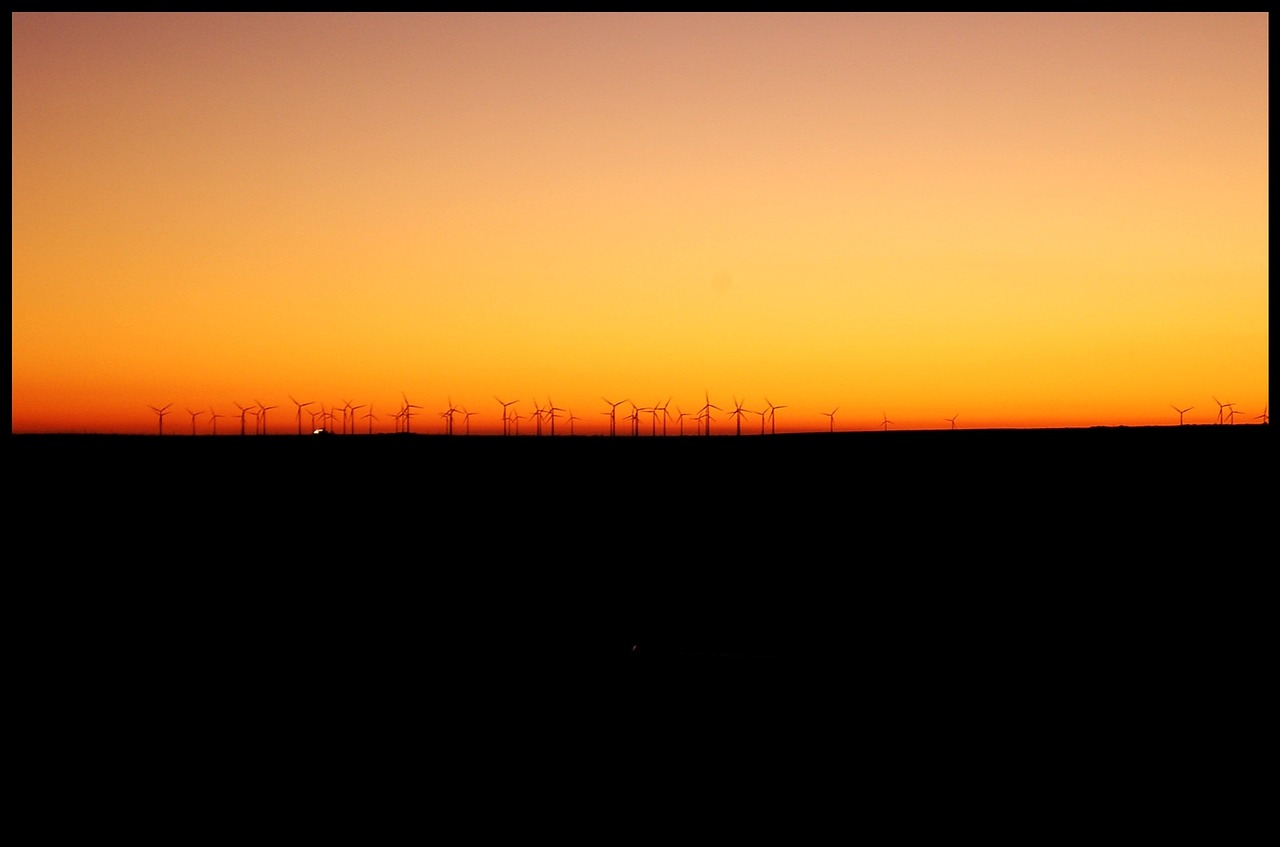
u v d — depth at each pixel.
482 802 9.84
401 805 9.80
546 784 10.30
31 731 12.27
